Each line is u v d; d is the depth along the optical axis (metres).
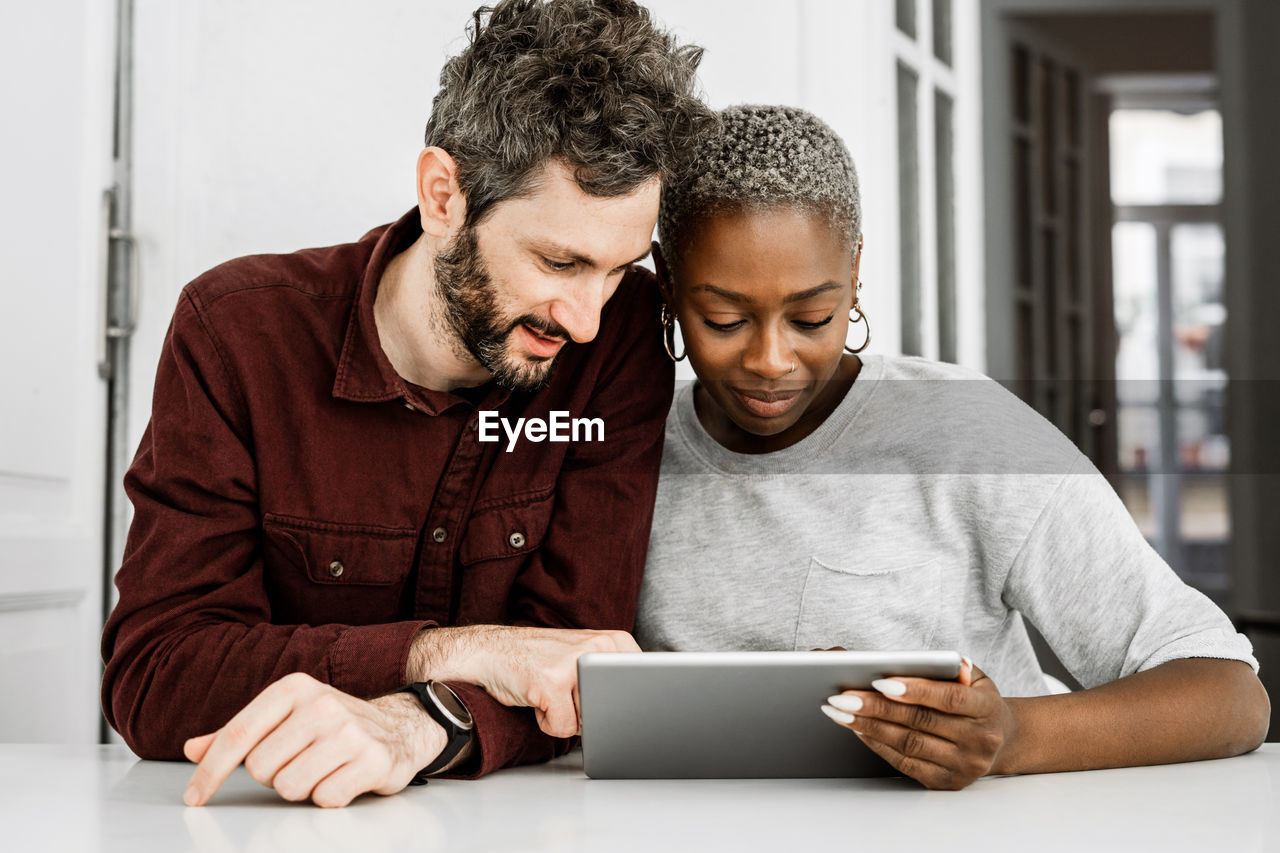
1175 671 0.99
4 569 1.63
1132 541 1.16
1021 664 1.34
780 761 0.85
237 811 0.76
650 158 1.01
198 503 1.10
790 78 2.05
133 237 1.97
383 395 1.14
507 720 0.95
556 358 1.20
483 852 0.63
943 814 0.73
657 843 0.65
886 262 2.10
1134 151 7.58
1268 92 4.52
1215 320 7.19
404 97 1.99
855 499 1.24
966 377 1.28
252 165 1.99
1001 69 3.77
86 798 0.81
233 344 1.13
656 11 2.04
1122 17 5.30
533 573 1.18
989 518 1.20
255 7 1.99
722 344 1.12
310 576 1.15
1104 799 0.79
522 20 1.05
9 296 1.67
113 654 1.07
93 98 1.91
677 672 0.80
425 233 1.14
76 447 1.88
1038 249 3.77
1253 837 0.66
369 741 0.78
